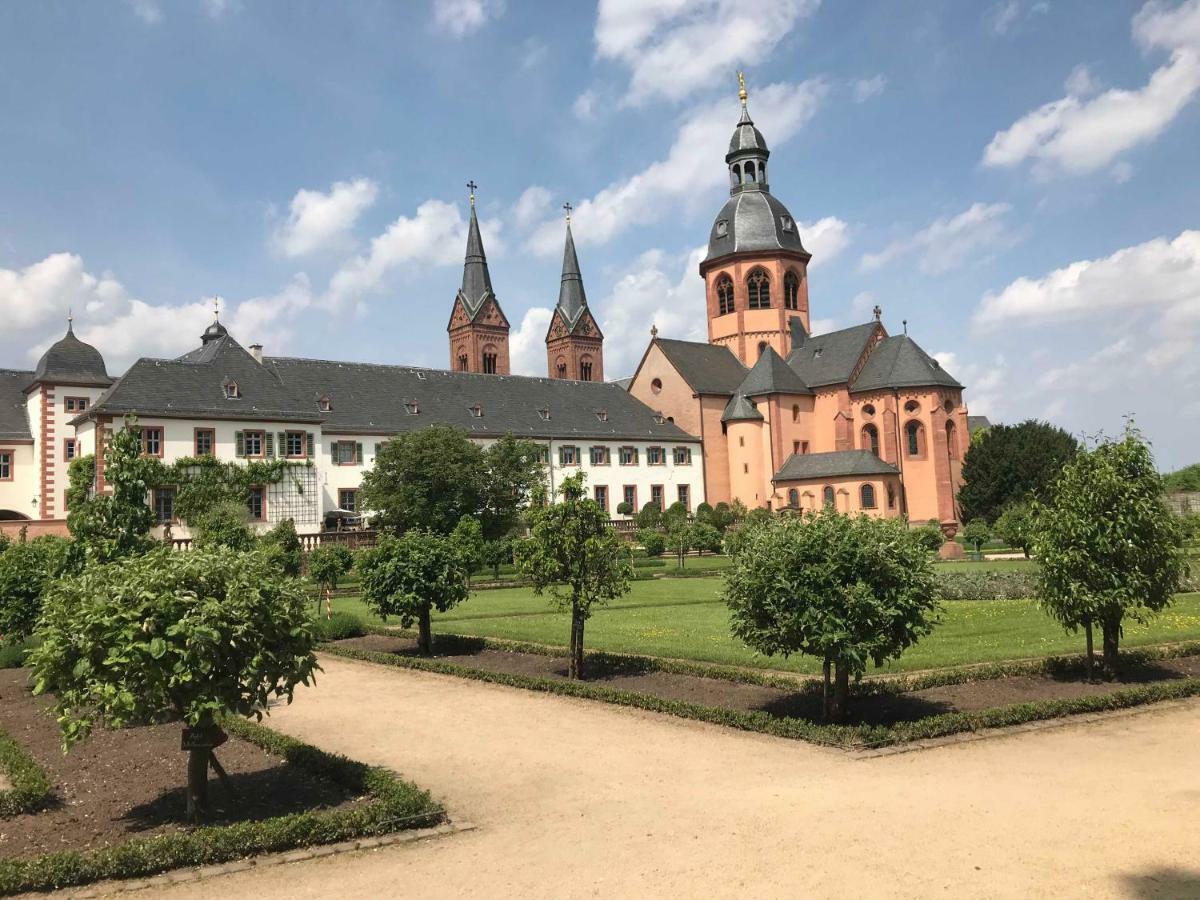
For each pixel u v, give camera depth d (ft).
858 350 289.94
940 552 198.39
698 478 293.84
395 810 34.91
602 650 75.41
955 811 34.24
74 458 200.34
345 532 196.24
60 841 34.06
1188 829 31.89
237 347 213.25
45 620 36.04
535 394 284.82
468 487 195.00
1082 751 43.16
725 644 77.00
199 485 189.47
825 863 29.48
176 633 33.99
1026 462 259.19
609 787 39.47
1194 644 69.41
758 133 326.44
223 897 28.81
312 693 65.62
